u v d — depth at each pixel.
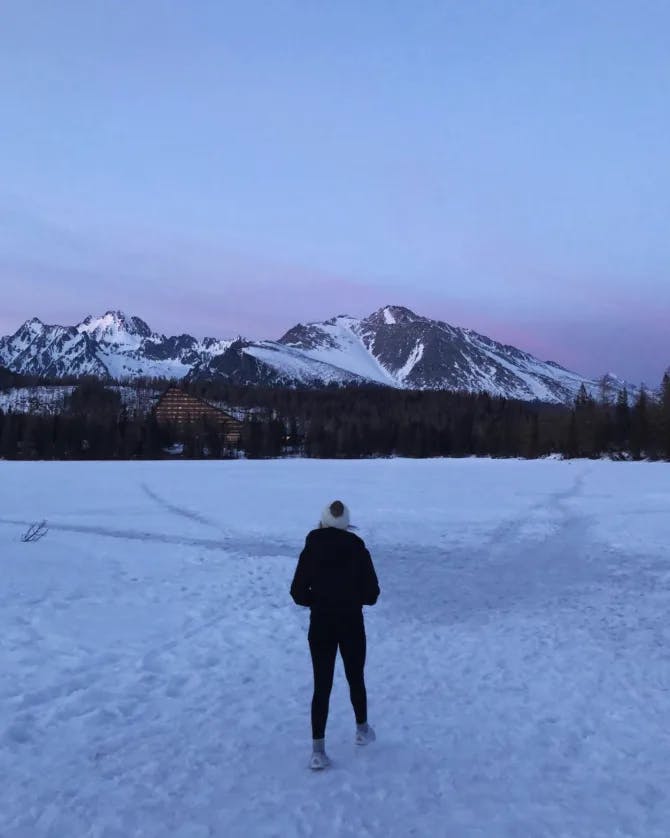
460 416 145.75
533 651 8.31
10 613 9.23
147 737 5.51
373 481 43.62
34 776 4.75
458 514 25.16
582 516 24.36
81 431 118.94
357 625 5.30
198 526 21.16
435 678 7.20
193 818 4.18
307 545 5.41
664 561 15.38
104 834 3.98
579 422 101.75
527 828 4.09
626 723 5.90
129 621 9.32
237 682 7.02
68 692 6.54
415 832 4.02
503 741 5.48
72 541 16.50
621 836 4.01
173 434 132.12
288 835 3.98
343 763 5.02
